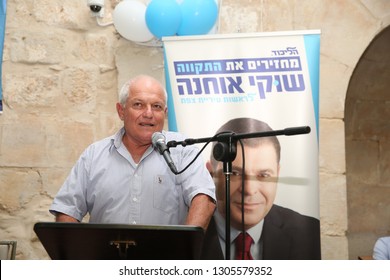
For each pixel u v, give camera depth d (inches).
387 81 186.4
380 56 185.3
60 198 101.9
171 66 130.0
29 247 142.5
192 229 63.6
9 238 142.3
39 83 146.8
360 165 186.2
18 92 146.0
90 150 106.2
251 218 124.7
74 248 70.1
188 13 132.5
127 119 102.3
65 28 148.9
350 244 184.1
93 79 148.1
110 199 101.9
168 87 129.8
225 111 127.6
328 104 148.5
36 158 144.7
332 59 149.4
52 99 146.6
